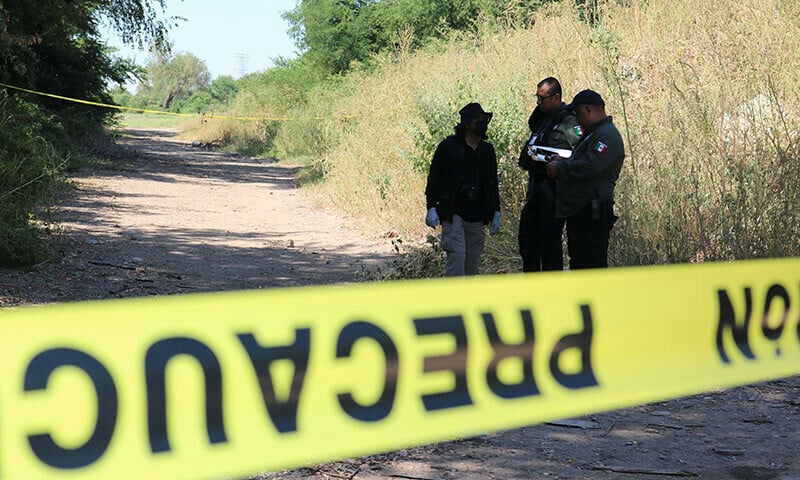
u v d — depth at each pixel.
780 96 15.35
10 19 30.55
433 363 3.78
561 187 10.19
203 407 3.29
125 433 3.13
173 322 3.23
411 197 20.61
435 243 13.95
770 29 18.03
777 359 4.88
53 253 16.11
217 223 22.73
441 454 7.09
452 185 11.05
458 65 26.47
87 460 3.04
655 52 19.58
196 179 37.84
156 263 16.41
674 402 8.52
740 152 13.76
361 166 25.69
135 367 3.15
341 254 18.06
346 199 25.31
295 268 16.38
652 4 21.92
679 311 4.54
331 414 3.52
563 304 4.16
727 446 7.28
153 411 3.18
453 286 3.84
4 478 2.94
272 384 3.42
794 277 5.00
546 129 10.76
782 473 6.66
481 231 11.40
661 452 7.15
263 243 19.44
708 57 18.00
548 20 26.00
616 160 9.96
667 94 16.36
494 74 21.78
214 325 3.31
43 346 3.00
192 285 14.50
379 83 32.19
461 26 51.31
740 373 4.68
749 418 8.02
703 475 6.63
